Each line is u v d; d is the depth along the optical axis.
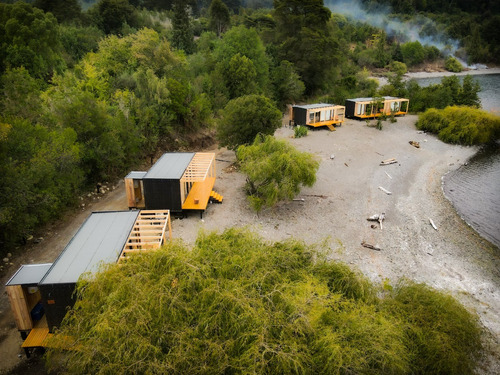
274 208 24.98
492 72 118.62
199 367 9.25
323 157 36.03
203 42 60.50
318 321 10.43
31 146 20.36
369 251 20.38
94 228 16.03
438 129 46.66
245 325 10.02
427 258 20.11
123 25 60.62
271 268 12.55
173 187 22.20
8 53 33.66
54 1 54.00
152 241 16.62
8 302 15.43
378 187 29.36
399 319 12.63
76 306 10.86
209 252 12.73
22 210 18.44
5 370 12.22
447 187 31.19
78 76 36.34
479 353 13.29
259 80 53.38
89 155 25.45
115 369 8.92
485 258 20.48
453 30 145.62
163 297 10.19
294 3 63.06
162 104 35.66
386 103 53.75
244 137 31.78
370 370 9.93
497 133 46.22
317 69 64.12
